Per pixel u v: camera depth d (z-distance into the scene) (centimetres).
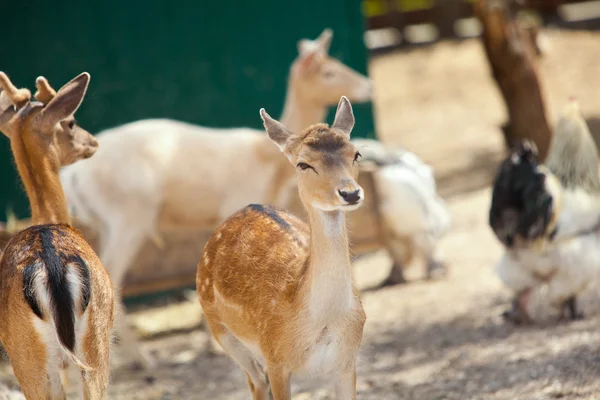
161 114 1864
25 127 858
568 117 1217
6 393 1088
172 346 1459
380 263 1805
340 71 1412
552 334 1192
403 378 1126
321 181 690
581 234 1202
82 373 757
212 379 1265
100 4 1797
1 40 1738
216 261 854
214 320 882
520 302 1266
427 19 4259
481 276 1572
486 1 1955
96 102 1805
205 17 1883
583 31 3778
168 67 1861
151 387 1241
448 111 3047
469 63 3712
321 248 716
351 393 779
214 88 1903
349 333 746
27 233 780
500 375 1055
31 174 863
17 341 752
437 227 1614
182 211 1420
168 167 1391
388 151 1689
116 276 1366
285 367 774
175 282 1598
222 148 1421
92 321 756
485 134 2694
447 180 2262
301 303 738
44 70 1770
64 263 738
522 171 1196
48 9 1761
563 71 3175
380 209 1595
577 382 972
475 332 1276
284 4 1938
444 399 1014
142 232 1384
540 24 3941
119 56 1819
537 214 1179
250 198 1416
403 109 3147
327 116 2000
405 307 1471
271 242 800
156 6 1842
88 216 1387
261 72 1936
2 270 770
